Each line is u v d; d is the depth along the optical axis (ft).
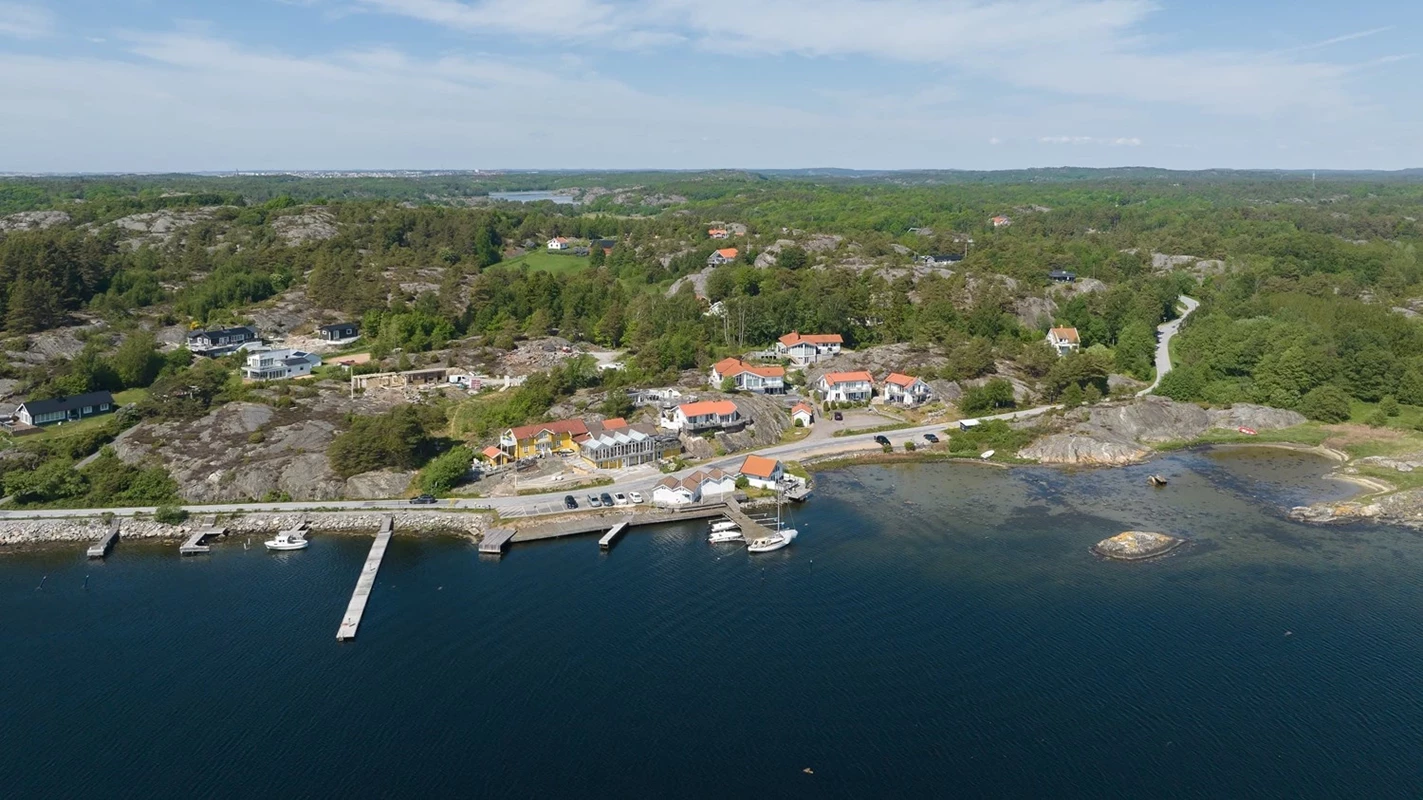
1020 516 350.84
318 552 320.50
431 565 307.58
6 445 403.13
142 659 245.04
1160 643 244.42
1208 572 292.20
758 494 376.07
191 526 339.98
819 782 190.29
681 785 190.08
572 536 333.62
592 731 209.15
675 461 408.05
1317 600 269.85
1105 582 285.64
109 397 467.93
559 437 419.74
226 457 385.09
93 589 290.35
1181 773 191.01
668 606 273.13
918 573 295.69
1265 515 348.18
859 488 388.37
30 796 190.60
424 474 376.68
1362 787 186.09
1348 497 367.25
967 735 205.16
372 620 266.16
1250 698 217.56
